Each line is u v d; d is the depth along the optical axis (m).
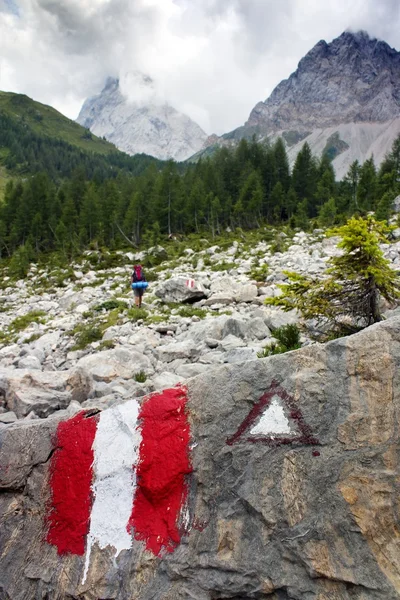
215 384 5.47
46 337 17.81
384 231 8.80
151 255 41.50
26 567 5.30
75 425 5.88
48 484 5.68
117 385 10.77
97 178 97.62
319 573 4.34
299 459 4.84
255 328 13.65
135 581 4.86
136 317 18.59
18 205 79.56
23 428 6.09
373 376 4.90
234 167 76.19
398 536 4.36
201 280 23.75
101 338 16.84
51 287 36.94
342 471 4.67
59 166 197.62
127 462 5.45
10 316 26.67
